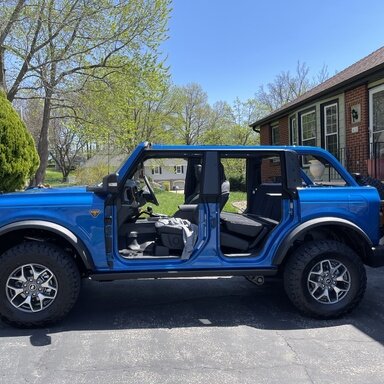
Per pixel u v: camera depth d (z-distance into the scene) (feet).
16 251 12.77
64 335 12.56
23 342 12.05
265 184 16.78
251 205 17.72
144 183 16.43
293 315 14.24
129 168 13.60
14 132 23.99
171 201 21.75
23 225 12.75
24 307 12.97
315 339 12.21
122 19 51.49
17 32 46.70
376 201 14.28
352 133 36.14
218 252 13.79
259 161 17.37
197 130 160.97
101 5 47.80
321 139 41.73
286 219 13.98
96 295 16.51
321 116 41.63
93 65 52.54
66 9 47.09
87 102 53.83
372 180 17.99
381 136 33.17
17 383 9.77
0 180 23.44
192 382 9.78
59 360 10.91
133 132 61.36
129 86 55.36
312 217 13.97
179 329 13.03
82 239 13.16
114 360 10.91
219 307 15.10
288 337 12.36
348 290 13.91
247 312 14.57
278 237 13.93
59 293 12.89
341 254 13.82
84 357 11.09
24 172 25.14
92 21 48.93
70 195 13.34
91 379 9.95
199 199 13.84
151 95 59.52
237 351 11.43
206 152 13.93
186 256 13.66
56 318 13.00
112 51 53.31
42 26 48.21
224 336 12.46
